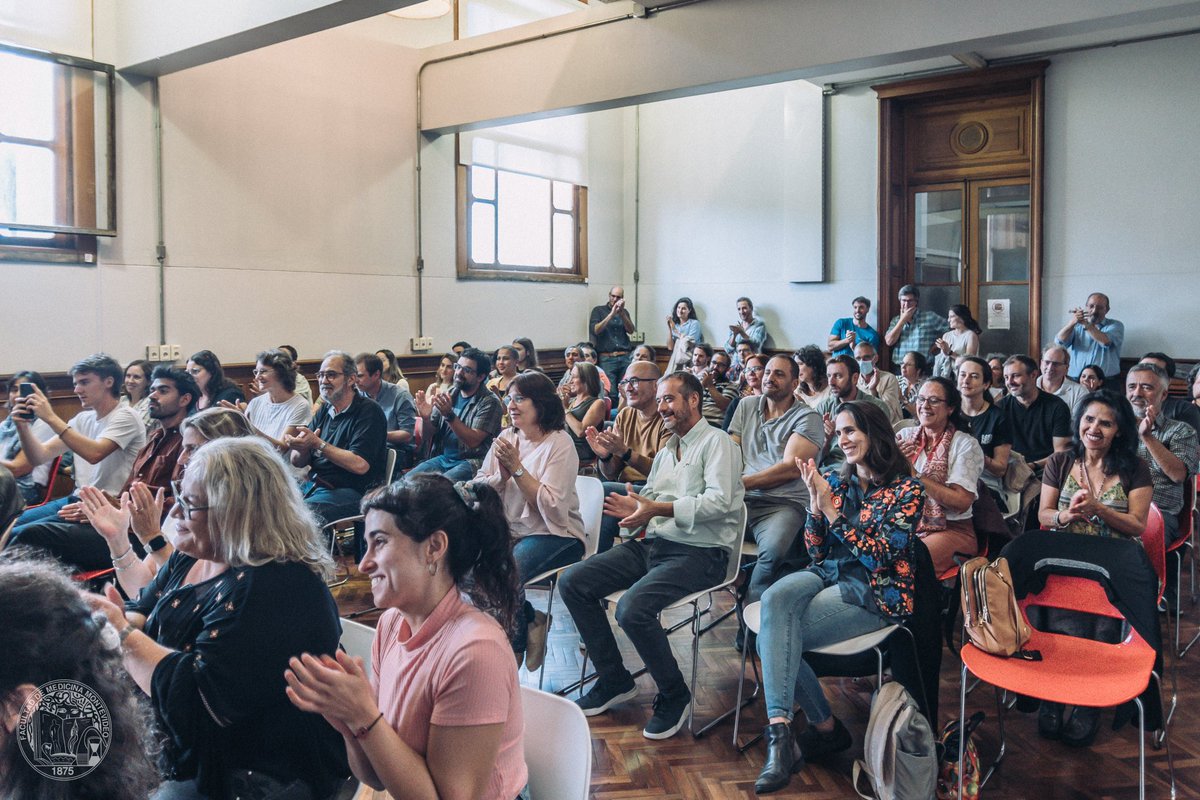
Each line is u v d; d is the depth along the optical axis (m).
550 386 3.41
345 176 7.63
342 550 5.02
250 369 6.98
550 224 9.63
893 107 8.54
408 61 8.05
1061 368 5.15
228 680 1.63
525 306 9.34
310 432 4.01
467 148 8.62
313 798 1.68
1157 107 7.38
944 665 3.46
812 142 9.05
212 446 1.78
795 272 9.28
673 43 6.40
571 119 9.73
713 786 2.62
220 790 1.66
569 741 1.56
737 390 6.46
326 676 1.30
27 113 5.66
